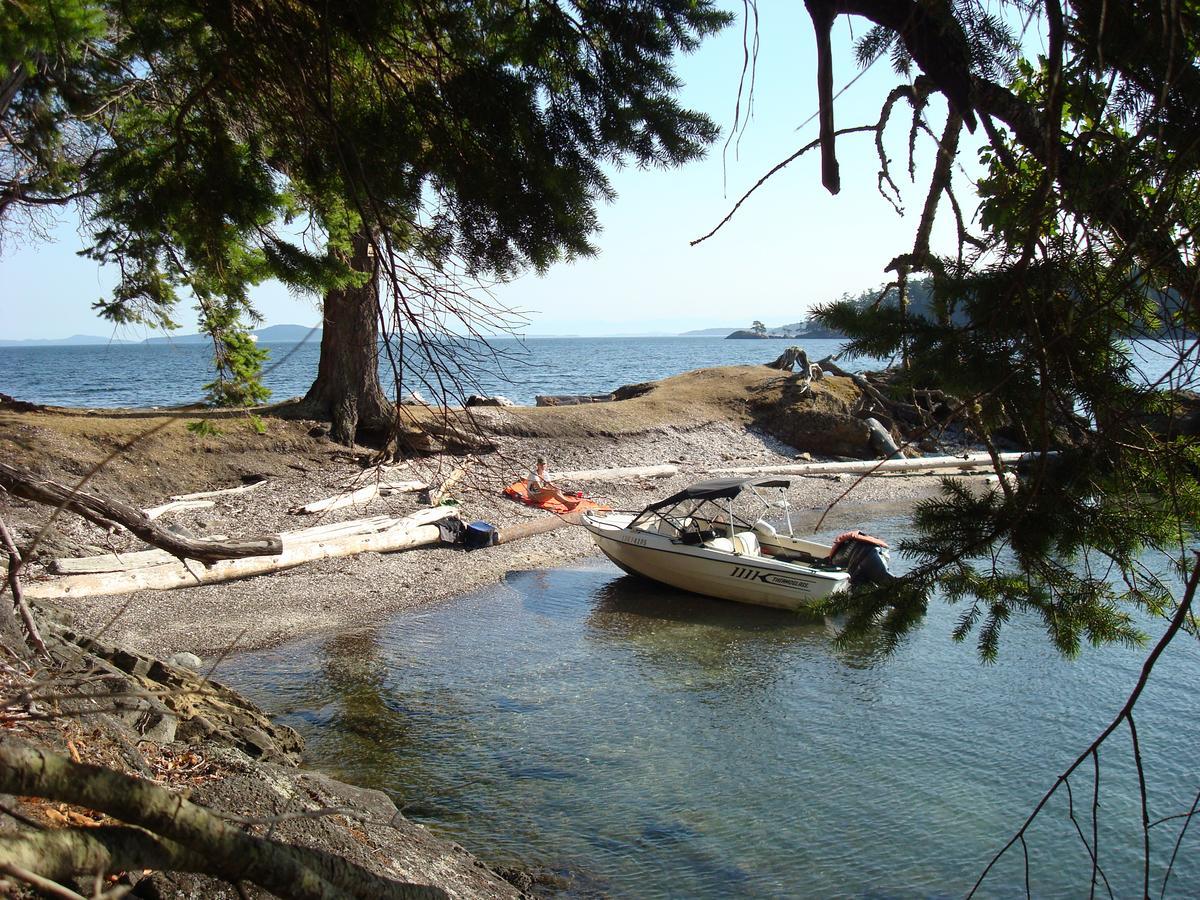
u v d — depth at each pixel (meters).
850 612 3.77
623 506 21.81
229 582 14.66
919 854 7.32
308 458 20.28
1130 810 8.01
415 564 16.48
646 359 126.75
